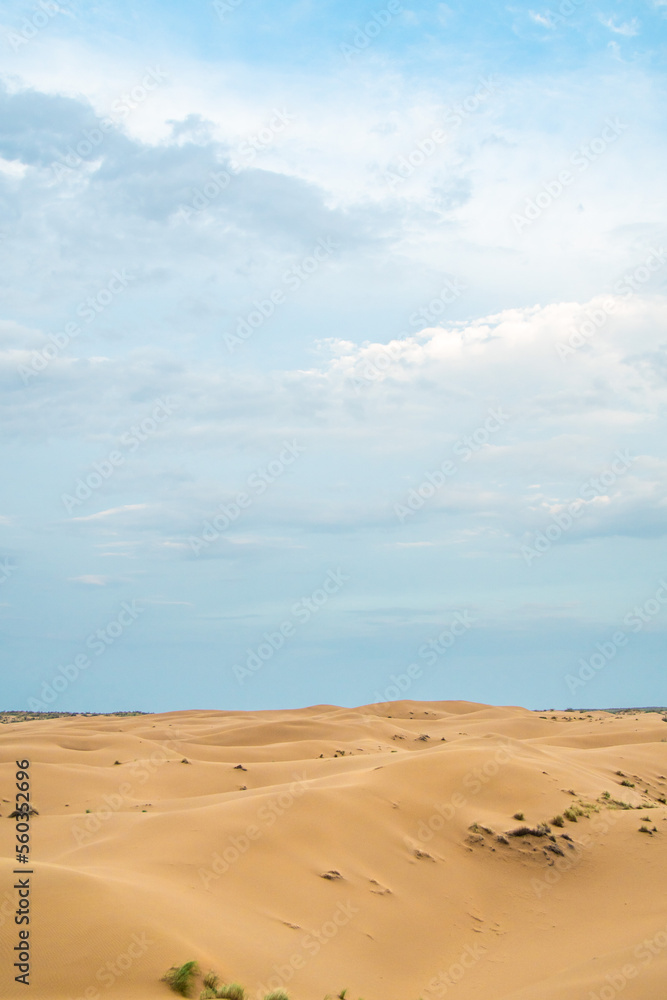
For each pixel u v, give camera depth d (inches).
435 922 1074.7
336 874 1130.7
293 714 7209.6
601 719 6195.9
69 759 2955.2
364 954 917.8
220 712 7632.9
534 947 1030.4
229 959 760.3
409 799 1557.6
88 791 2262.6
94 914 750.5
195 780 2559.1
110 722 5861.2
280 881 1067.9
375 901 1085.1
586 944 1018.7
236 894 990.4
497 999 821.9
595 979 808.3
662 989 725.3
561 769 2113.7
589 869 1338.6
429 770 1776.6
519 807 1626.5
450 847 1369.3
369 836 1314.0
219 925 846.5
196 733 4670.3
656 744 3174.2
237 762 3336.6
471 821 1478.8
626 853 1397.6
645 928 1045.8
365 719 5191.9
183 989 658.2
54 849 1317.7
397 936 998.4
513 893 1237.7
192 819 1310.3
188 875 1029.2
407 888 1164.5
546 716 6688.0
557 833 1475.1
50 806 2082.9
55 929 712.4
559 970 911.0
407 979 887.7
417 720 6092.5
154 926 756.6
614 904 1184.8
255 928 887.7
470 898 1189.7
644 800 2031.3
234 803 1430.9
